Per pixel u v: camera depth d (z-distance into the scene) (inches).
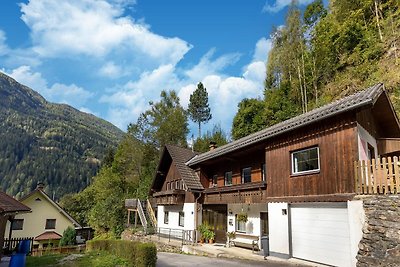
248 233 689.6
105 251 553.6
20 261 433.1
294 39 1392.7
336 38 1185.4
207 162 822.5
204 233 761.6
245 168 732.7
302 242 485.1
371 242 363.6
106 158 2005.4
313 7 1476.4
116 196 1357.0
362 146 438.3
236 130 1501.0
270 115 1360.7
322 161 458.9
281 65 1480.1
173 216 930.1
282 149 541.0
